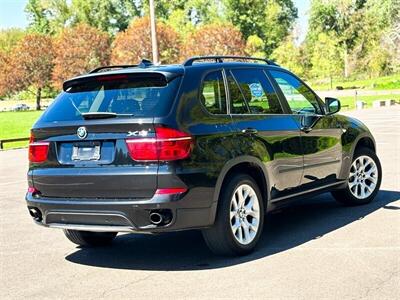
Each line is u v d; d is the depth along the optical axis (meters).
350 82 89.31
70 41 85.31
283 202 6.37
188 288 4.89
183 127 5.24
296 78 7.05
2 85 91.75
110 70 5.95
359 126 7.83
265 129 6.09
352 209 7.70
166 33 70.50
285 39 98.38
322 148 6.96
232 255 5.74
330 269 5.18
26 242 6.95
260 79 6.42
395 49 85.12
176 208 5.12
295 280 4.93
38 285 5.22
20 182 13.08
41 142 5.71
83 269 5.68
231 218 5.61
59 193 5.55
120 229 5.25
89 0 104.56
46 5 104.19
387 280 4.84
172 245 6.45
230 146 5.59
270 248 6.00
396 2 83.25
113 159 5.28
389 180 9.82
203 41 66.31
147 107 5.30
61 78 85.94
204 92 5.62
